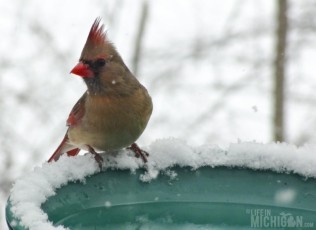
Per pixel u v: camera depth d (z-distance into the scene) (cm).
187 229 479
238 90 1227
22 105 1140
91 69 586
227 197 511
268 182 524
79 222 463
